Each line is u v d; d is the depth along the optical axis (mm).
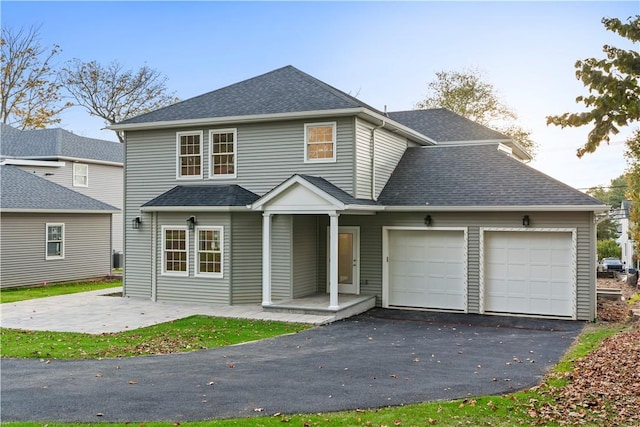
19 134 32562
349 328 13656
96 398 7668
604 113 5184
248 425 6527
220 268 16891
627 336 12117
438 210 16266
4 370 9266
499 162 17641
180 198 17297
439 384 8414
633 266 37688
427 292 16859
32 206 22500
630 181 23953
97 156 33375
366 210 15766
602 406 7129
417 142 21453
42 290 21078
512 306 15945
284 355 10500
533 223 15492
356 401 7527
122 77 45094
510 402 7383
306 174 16672
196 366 9578
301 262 17062
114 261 32219
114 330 12891
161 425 6559
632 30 5086
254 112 17000
